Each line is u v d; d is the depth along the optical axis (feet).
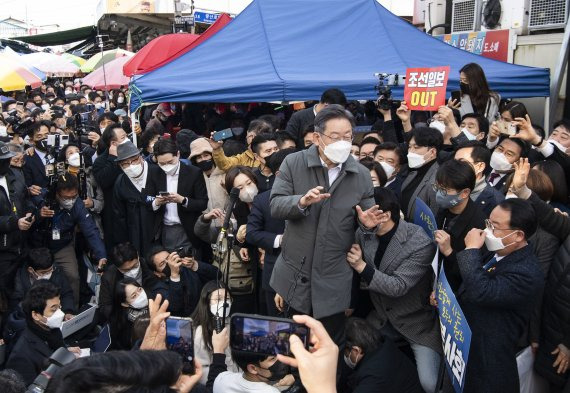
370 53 22.93
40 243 17.31
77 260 18.49
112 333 13.73
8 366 12.01
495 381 9.58
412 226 10.89
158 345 7.14
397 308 11.05
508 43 24.00
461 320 8.95
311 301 9.97
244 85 19.89
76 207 17.38
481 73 17.78
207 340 10.41
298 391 8.86
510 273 9.27
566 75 21.89
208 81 20.38
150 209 15.93
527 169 10.66
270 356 6.57
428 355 10.88
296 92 20.18
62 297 16.17
